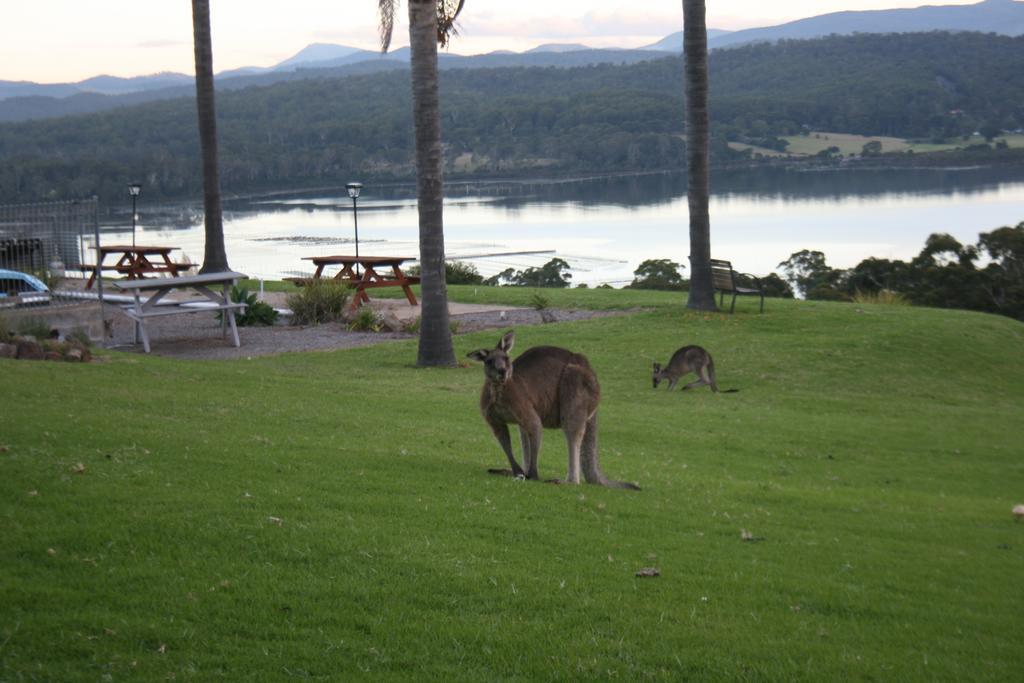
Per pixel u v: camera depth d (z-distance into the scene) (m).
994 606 7.63
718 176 169.00
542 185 162.38
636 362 20.83
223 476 8.79
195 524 7.32
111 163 143.25
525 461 10.36
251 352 21.55
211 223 31.88
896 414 17.47
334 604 6.23
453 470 10.17
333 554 7.03
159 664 5.32
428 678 5.42
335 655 5.58
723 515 9.72
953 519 10.78
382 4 20.31
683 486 11.09
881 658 6.25
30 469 8.33
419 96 19.70
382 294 31.78
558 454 12.70
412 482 9.32
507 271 50.94
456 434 12.91
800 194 137.12
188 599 6.09
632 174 174.88
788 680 5.77
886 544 9.34
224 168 163.50
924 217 103.88
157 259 56.59
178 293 29.88
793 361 20.77
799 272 53.75
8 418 10.33
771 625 6.63
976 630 7.01
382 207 132.00
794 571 7.95
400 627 5.99
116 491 7.94
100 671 5.20
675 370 18.92
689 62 24.80
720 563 7.90
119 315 26.36
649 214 116.94
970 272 42.50
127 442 9.72
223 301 22.50
